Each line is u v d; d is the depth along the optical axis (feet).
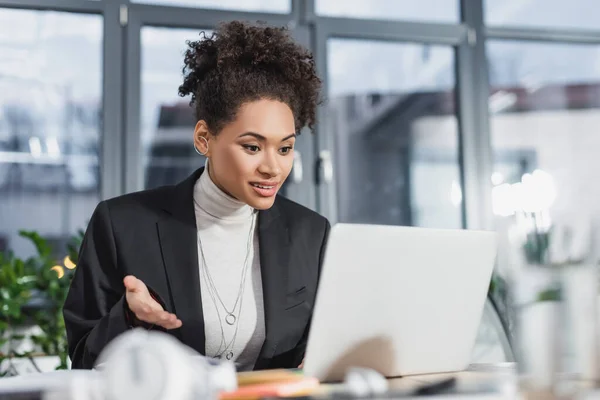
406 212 11.44
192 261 4.15
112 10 10.48
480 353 4.86
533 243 2.66
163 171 10.56
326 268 2.85
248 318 4.25
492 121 11.86
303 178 10.93
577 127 12.05
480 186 11.62
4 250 10.00
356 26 11.36
